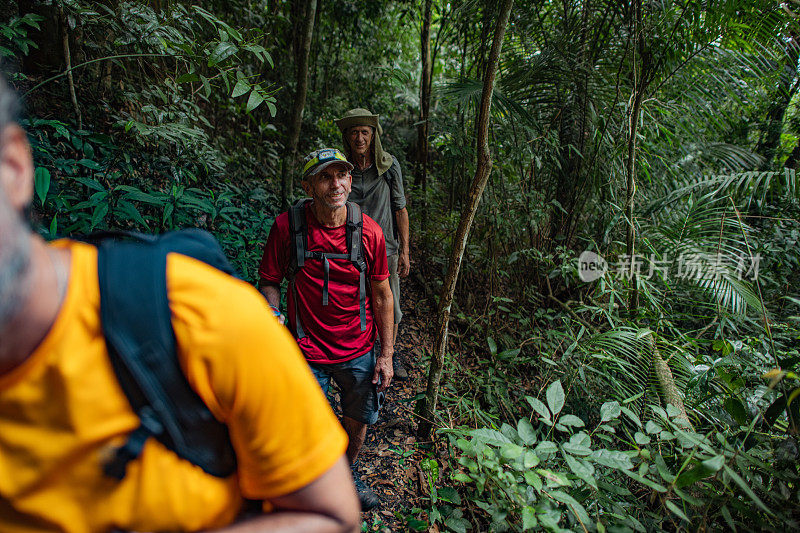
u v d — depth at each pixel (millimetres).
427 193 4414
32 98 2369
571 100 3377
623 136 3133
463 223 1698
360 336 1684
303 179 1546
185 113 2621
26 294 370
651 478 1326
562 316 2779
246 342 454
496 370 2619
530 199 3266
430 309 3555
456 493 1585
